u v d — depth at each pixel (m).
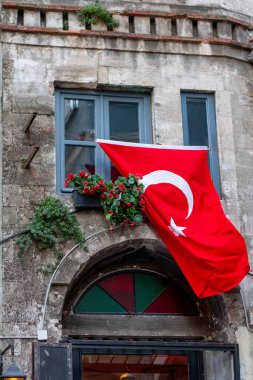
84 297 17.25
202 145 17.78
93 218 16.66
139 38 17.91
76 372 15.61
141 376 17.06
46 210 16.41
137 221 16.58
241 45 18.47
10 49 17.33
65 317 16.86
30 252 16.22
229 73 18.22
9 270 16.05
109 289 17.42
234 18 18.59
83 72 17.50
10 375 14.53
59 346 15.37
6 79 17.14
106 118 17.59
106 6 18.22
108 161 17.34
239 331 16.61
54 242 16.34
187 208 16.59
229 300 16.75
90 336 16.92
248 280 16.94
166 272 17.72
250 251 17.17
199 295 16.06
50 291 16.11
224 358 16.69
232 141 17.77
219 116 17.88
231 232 16.38
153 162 16.84
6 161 16.66
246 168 17.73
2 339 15.61
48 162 16.84
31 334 15.76
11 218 16.34
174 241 16.33
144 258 17.55
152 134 17.69
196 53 18.12
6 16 17.53
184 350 16.19
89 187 16.47
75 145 17.30
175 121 17.61
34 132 16.94
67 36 17.61
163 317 17.36
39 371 15.13
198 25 18.36
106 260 17.20
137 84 17.69
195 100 18.00
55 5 17.75
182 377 17.16
